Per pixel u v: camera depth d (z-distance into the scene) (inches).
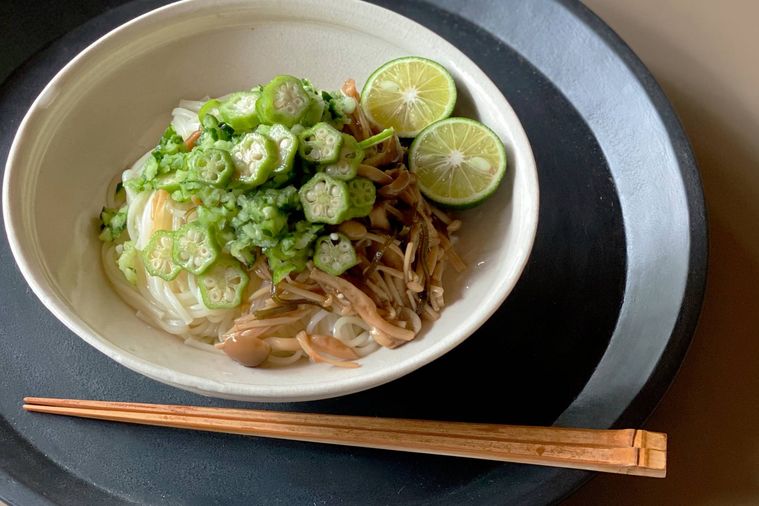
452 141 16.8
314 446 15.7
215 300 16.2
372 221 16.2
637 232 17.9
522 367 16.5
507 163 16.4
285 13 17.7
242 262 16.1
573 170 18.5
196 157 15.6
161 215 16.8
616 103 18.9
